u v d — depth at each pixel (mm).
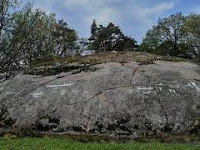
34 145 11484
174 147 11164
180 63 17516
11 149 10805
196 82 15414
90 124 13562
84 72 16406
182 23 74125
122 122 13344
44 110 14641
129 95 14172
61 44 58812
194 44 72875
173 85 14805
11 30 41062
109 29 77875
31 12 42750
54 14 48219
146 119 13305
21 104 15430
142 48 76500
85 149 10844
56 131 13836
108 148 10969
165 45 75375
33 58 45750
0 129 14578
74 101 14539
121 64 16625
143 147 11094
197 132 13039
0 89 17062
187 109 13766
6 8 40375
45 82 16281
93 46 77000
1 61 41531
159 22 75875
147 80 14992
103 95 14406
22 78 17297
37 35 44562
